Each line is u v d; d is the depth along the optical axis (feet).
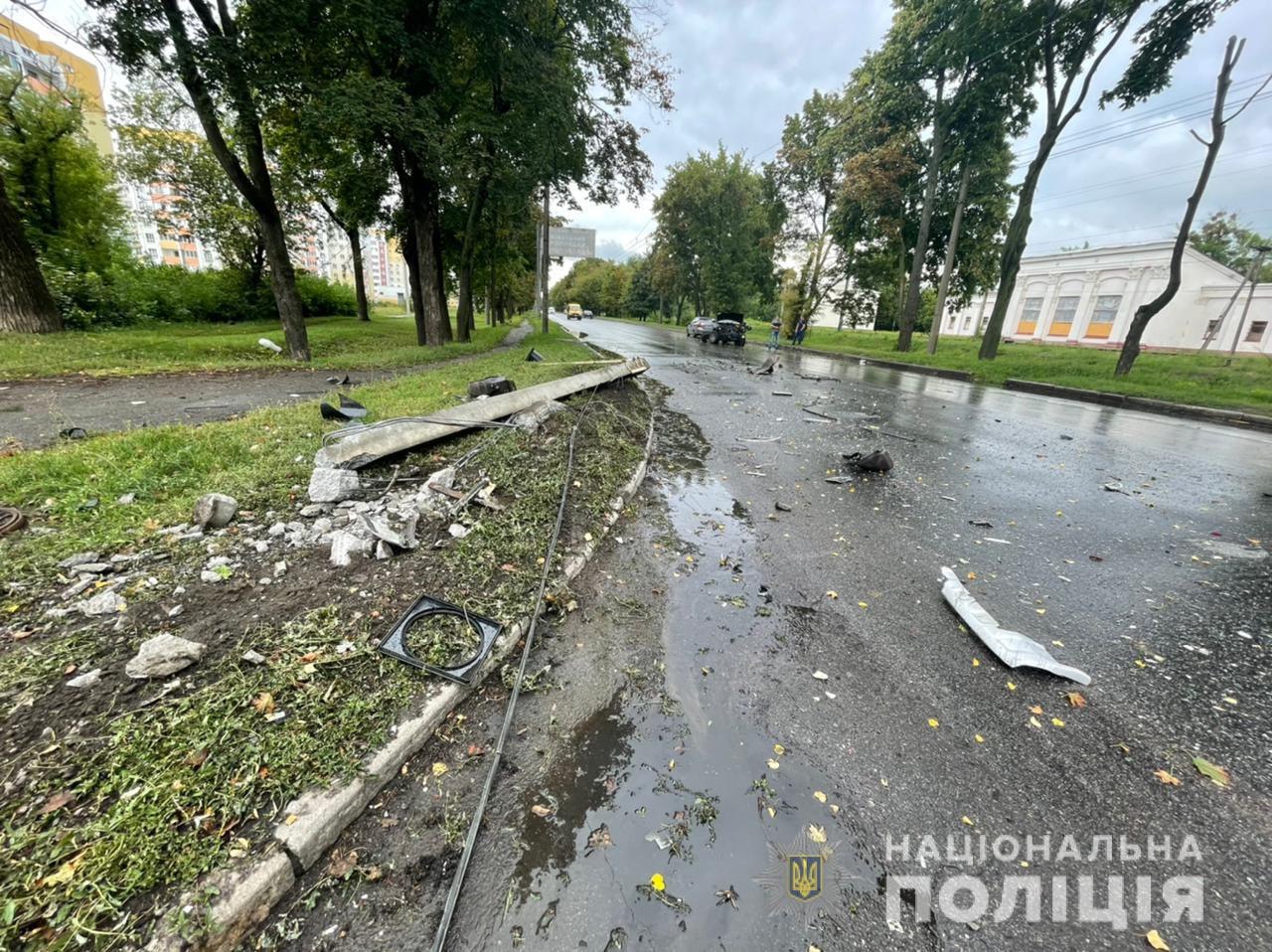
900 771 6.14
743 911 4.65
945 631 8.98
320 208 69.87
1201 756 6.40
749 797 5.79
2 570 7.47
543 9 36.22
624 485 14.80
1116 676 7.86
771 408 29.25
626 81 41.78
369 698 6.15
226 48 23.71
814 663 8.08
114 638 6.47
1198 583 10.66
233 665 6.24
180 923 3.93
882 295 108.27
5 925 3.79
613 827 5.39
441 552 9.36
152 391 20.36
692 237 111.86
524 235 73.51
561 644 8.24
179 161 58.34
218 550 8.54
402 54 30.45
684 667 7.91
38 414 15.98
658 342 75.77
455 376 24.93
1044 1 41.29
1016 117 50.55
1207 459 20.34
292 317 30.81
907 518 13.92
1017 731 6.76
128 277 53.83
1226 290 78.02
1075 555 11.91
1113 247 88.12
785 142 79.51
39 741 5.08
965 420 27.22
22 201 51.55
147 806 4.62
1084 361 51.62
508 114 38.70
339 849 4.91
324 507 10.21
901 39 52.42
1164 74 36.96
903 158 56.75
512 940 4.35
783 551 11.93
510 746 6.27
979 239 64.49
